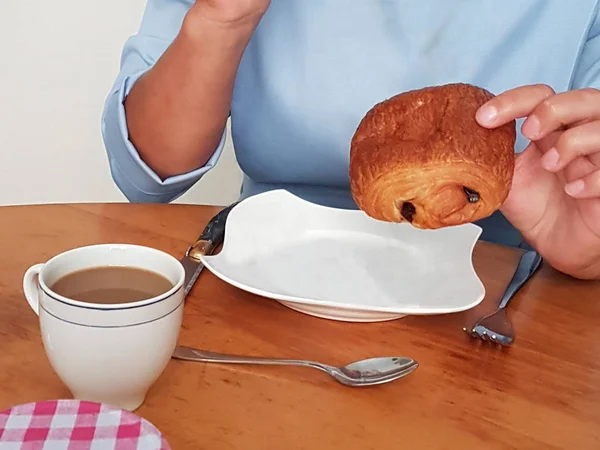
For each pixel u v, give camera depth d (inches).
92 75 62.5
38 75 62.0
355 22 40.3
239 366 22.2
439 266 29.9
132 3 60.6
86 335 18.2
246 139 43.5
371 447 19.0
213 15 32.7
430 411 20.9
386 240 31.6
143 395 19.8
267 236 30.4
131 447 15.4
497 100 23.9
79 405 16.4
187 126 36.3
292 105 41.3
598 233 29.7
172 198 41.8
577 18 40.1
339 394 21.3
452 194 24.0
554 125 26.4
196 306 25.9
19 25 60.2
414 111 24.5
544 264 33.0
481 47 40.0
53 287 20.1
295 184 44.5
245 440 18.8
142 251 21.7
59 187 66.4
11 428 15.7
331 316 25.8
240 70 42.1
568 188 28.3
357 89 40.6
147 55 41.9
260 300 26.8
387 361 23.0
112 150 39.3
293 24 40.9
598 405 22.1
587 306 29.2
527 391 22.5
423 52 40.1
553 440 20.2
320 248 30.7
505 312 27.5
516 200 31.4
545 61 40.6
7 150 64.4
